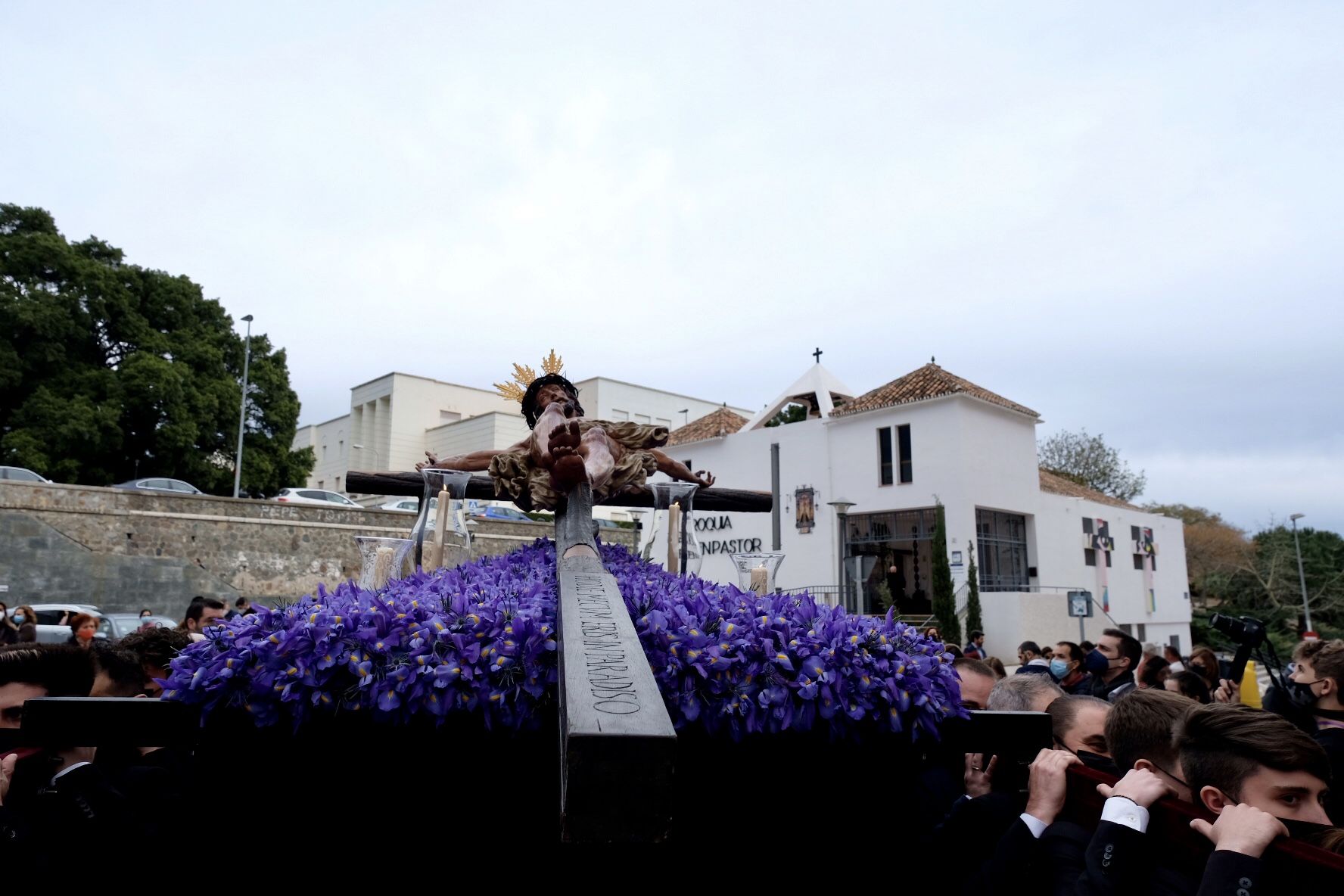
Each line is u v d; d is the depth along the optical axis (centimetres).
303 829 221
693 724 235
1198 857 215
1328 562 4888
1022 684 400
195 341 3123
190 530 2403
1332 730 372
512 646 222
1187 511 6266
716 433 3350
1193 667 750
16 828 269
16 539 2100
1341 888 175
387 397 5388
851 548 2898
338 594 264
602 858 230
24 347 2762
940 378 2847
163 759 314
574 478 310
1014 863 248
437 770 225
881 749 254
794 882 242
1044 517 2969
